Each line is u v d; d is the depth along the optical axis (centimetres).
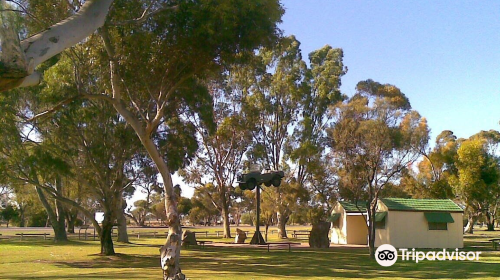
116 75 1753
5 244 4200
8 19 843
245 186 3988
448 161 5666
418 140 2948
